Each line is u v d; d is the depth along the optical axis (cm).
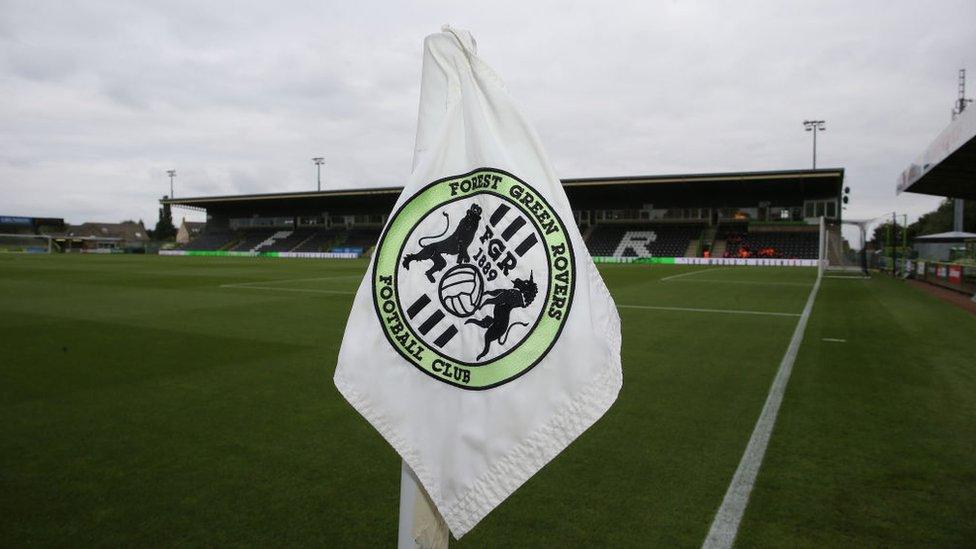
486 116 136
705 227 3897
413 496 142
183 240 8444
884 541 252
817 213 3625
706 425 409
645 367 593
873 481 314
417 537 143
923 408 450
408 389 136
